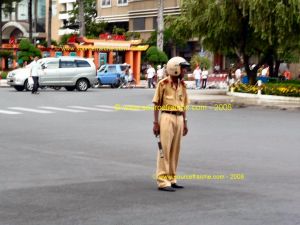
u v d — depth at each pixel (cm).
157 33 6081
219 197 897
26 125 1958
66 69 3978
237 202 864
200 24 3497
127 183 1005
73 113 2438
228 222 749
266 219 766
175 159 961
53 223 736
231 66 5831
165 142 942
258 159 1296
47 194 909
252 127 1994
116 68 5003
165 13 7025
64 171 1122
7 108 2592
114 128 1900
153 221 749
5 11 7800
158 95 945
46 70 3900
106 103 3008
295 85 3281
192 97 3434
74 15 8075
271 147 1496
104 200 869
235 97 3469
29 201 859
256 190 955
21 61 5431
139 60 5653
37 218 760
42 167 1166
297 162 1259
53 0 9519
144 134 1742
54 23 9481
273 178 1068
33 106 2722
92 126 1955
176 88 948
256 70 3759
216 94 3806
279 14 3148
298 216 784
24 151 1383
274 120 2275
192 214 788
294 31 3244
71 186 976
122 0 7856
